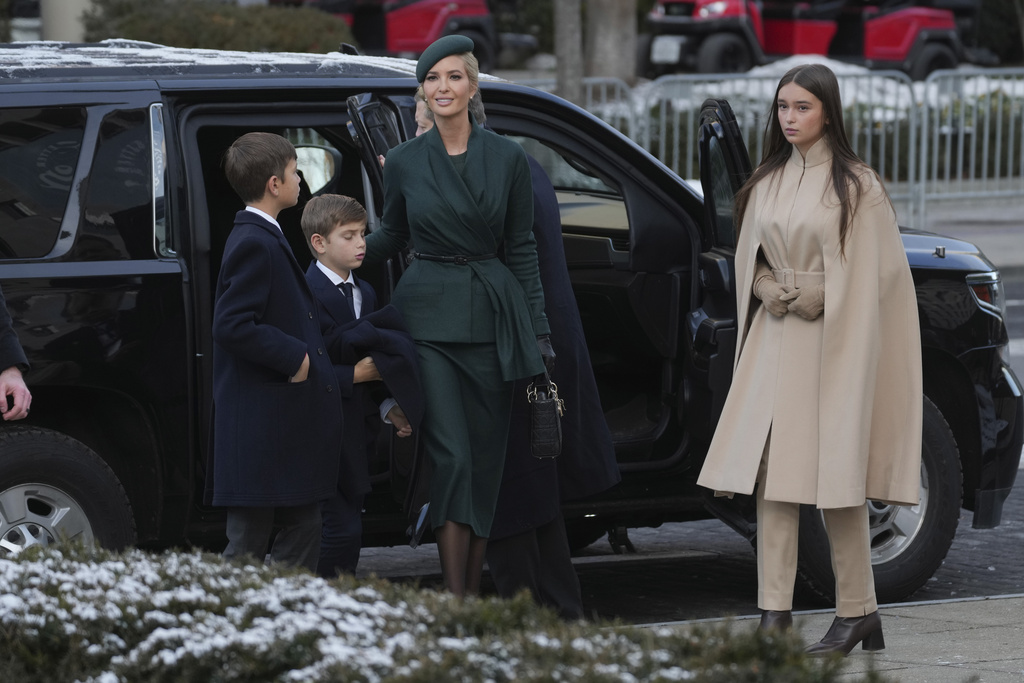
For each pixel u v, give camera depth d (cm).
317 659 1062
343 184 2195
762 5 9838
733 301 2066
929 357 2291
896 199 6216
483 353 1764
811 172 1730
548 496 1831
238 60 2023
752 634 1034
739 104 5934
